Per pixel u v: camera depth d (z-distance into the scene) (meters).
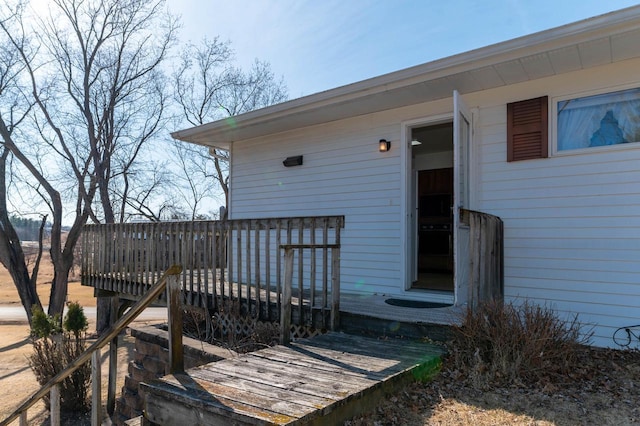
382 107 5.65
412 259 6.07
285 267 3.80
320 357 3.25
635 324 4.01
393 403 2.73
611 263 4.15
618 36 3.61
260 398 2.40
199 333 5.36
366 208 5.95
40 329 7.51
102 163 15.69
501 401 2.84
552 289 4.45
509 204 4.74
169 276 2.98
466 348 3.44
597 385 3.14
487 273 4.05
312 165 6.56
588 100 4.31
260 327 4.67
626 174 4.10
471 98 5.02
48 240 17.28
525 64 4.21
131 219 18.36
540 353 3.21
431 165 7.87
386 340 3.80
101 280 7.04
